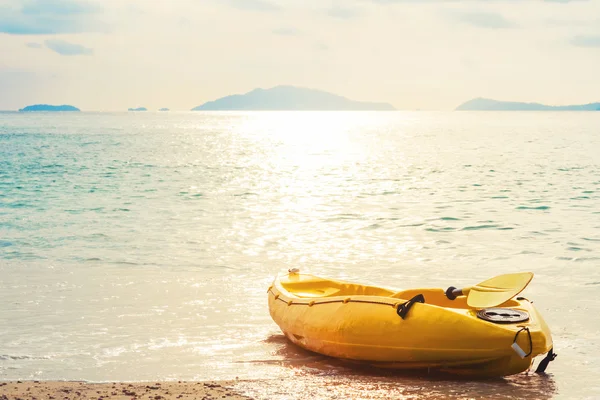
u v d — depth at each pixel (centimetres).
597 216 1988
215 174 3497
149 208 2212
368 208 2214
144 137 8331
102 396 640
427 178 3256
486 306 712
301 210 2175
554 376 709
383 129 12900
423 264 1365
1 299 1066
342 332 746
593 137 8075
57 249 1502
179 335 877
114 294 1101
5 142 6675
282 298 869
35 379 713
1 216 2002
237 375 722
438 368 703
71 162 4178
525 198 2445
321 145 6750
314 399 632
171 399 629
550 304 1035
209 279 1220
